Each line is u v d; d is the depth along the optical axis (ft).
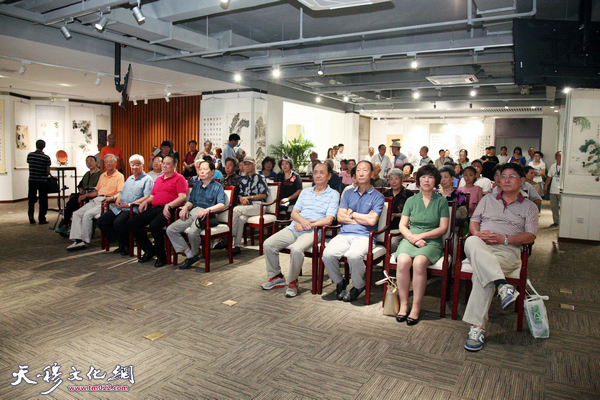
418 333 9.61
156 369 7.86
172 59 23.65
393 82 30.17
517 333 9.74
